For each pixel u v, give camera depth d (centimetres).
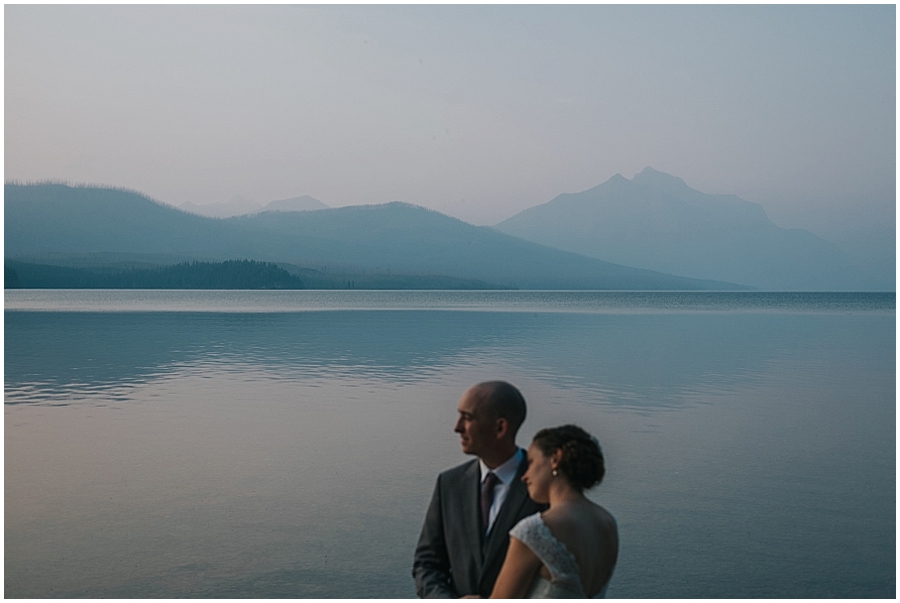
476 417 277
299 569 470
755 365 1658
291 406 1082
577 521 237
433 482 668
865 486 661
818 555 497
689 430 913
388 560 485
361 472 702
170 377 1416
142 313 4503
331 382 1348
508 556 241
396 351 1992
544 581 236
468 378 1409
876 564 482
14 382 1336
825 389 1274
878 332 2898
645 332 2866
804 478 685
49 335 2542
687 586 447
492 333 2769
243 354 1889
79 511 581
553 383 1343
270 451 788
